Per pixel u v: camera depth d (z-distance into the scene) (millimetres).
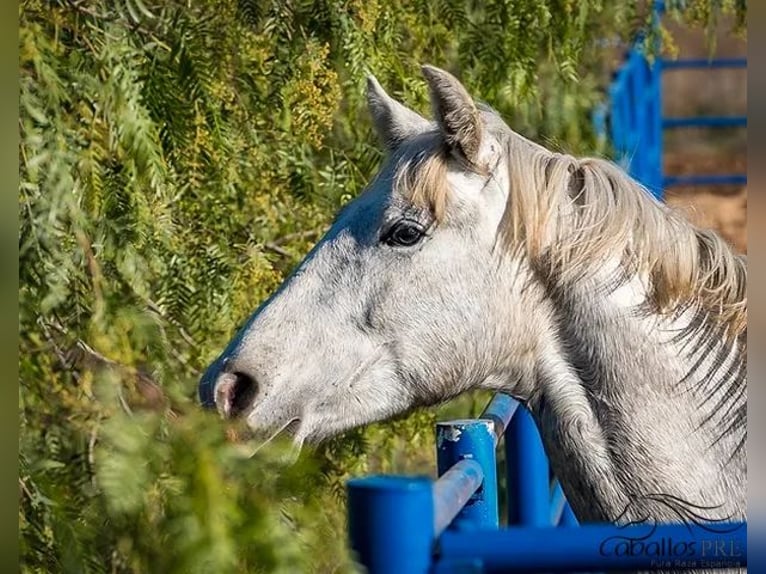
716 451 4434
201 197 6191
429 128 5301
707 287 4551
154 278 5812
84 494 3723
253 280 6445
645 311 4496
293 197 6836
